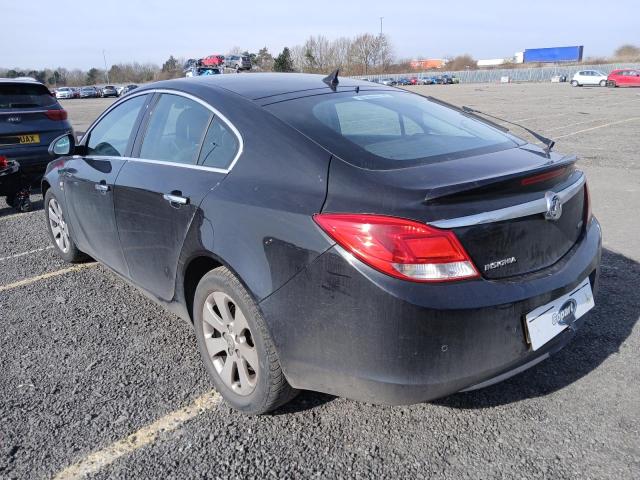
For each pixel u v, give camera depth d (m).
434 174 2.35
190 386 3.06
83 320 3.91
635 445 2.47
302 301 2.32
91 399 2.96
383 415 2.75
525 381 2.98
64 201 4.48
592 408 2.73
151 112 3.55
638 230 5.47
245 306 2.53
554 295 2.39
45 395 3.00
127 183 3.41
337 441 2.57
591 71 44.72
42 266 5.07
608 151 10.53
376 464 2.42
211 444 2.58
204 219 2.73
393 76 80.19
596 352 3.22
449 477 2.33
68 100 59.41
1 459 2.51
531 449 2.47
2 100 7.80
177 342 3.57
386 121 2.94
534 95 33.03
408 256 2.10
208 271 3.00
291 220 2.36
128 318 3.93
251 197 2.55
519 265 2.34
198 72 30.38
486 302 2.16
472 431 2.61
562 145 11.52
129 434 2.67
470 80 80.44
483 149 2.79
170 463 2.47
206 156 2.96
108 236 3.80
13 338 3.67
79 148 4.24
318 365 2.34
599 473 2.31
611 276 4.30
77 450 2.56
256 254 2.46
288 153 2.56
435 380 2.18
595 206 6.45
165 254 3.12
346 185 2.31
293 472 2.39
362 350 2.20
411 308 2.09
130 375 3.18
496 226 2.23
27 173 8.03
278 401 2.63
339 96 3.12
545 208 2.38
